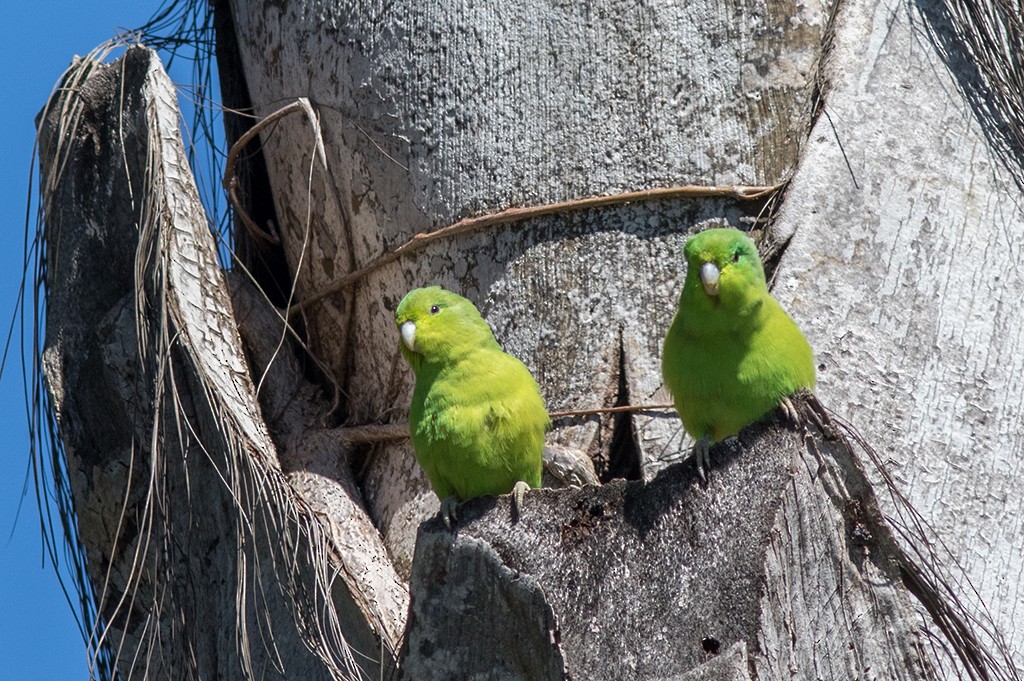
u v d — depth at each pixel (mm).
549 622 8242
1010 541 9938
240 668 11008
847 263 10617
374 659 10336
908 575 8477
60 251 12758
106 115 12555
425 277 11695
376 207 12008
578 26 11609
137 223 12305
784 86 11406
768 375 9883
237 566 10805
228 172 12977
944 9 11562
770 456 8297
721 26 11531
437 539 8781
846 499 8188
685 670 7906
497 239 11461
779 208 10867
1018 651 9586
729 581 8031
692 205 11211
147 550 11680
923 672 7977
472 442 10219
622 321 11062
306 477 11539
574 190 11328
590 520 8539
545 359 11125
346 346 12328
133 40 13312
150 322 11594
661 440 10742
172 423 11562
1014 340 10539
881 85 11203
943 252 10734
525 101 11570
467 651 8625
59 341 12664
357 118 12078
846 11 11461
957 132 11156
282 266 13555
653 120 11391
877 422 10180
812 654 7922
